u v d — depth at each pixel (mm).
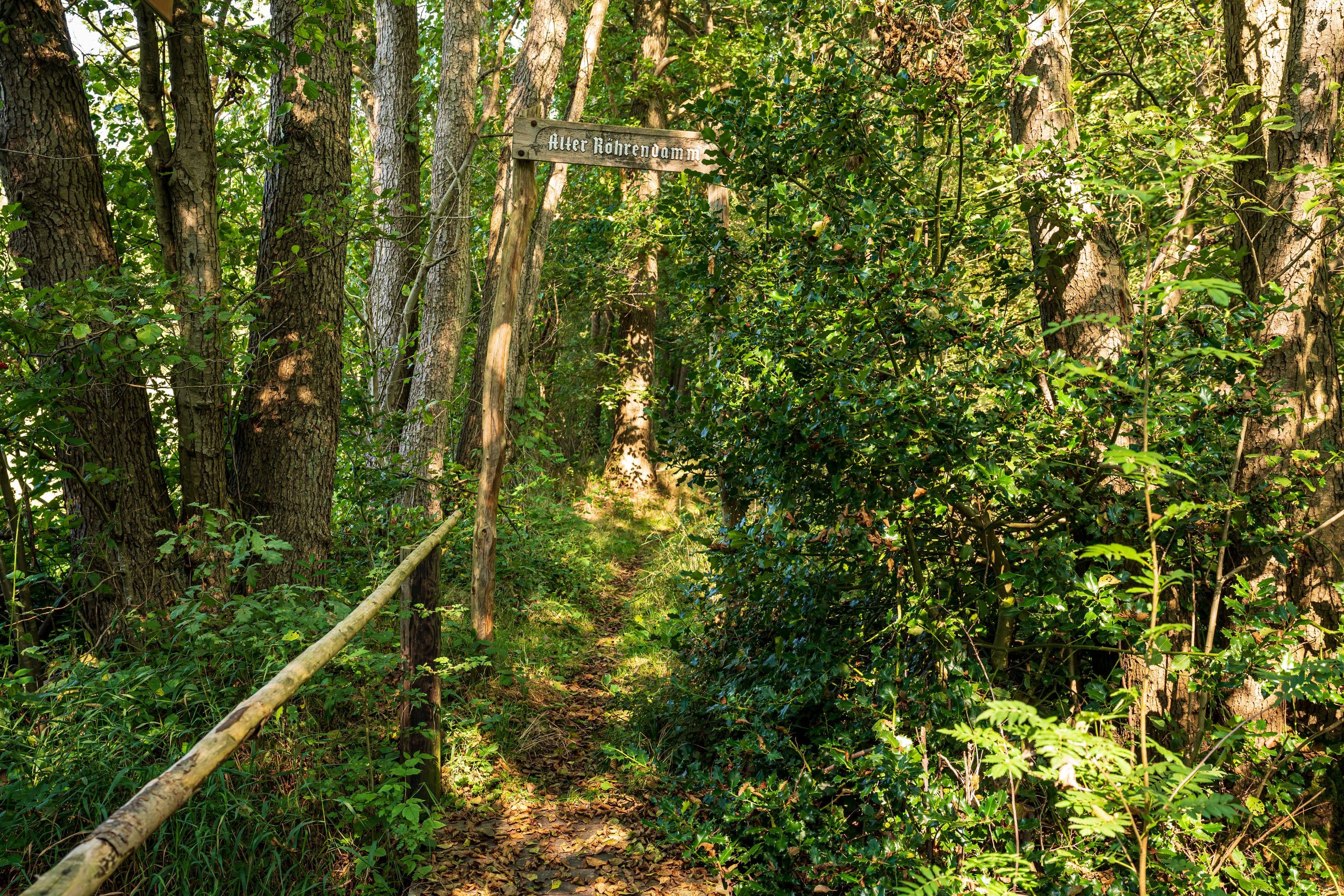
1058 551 3320
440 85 7316
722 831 3963
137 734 3330
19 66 4020
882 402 3293
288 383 5102
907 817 3217
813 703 4285
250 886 3213
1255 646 2953
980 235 4082
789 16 4574
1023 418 3488
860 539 3791
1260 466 3732
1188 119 3631
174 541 3920
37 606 4457
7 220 3936
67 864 1374
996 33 4266
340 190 5449
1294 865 3176
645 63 13594
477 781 4672
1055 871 2734
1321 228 3904
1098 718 2295
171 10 3445
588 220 8297
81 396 4156
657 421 4469
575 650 7348
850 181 4141
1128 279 4574
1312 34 3885
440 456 7141
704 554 4449
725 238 4375
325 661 2572
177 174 4422
